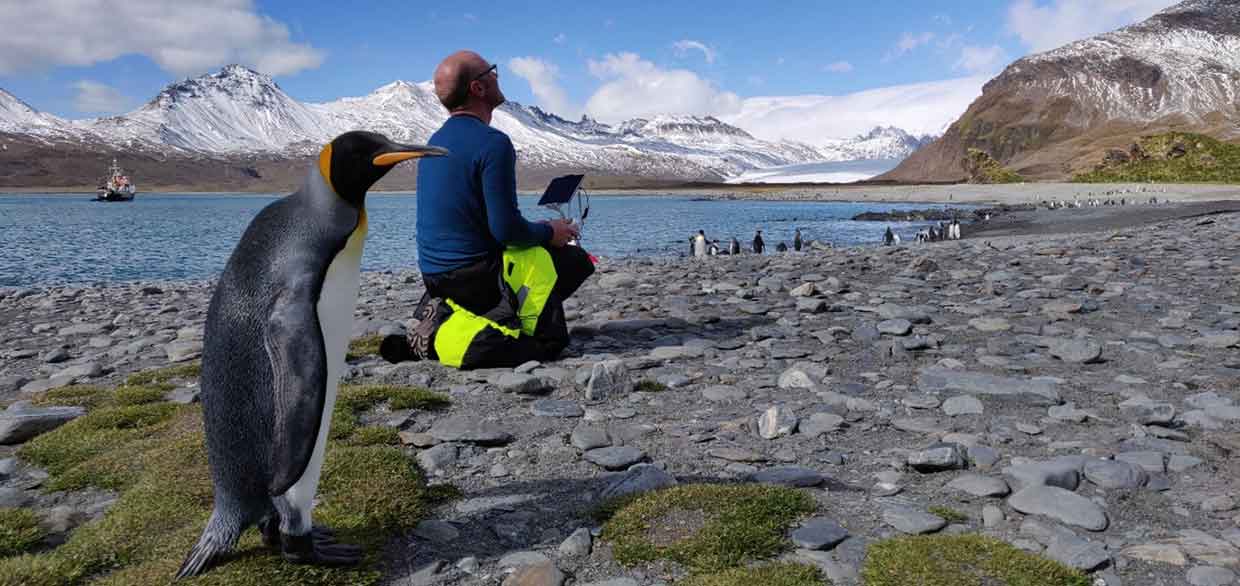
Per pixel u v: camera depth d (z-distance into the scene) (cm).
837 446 513
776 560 355
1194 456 472
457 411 600
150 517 395
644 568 357
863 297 1126
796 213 9494
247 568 339
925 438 525
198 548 333
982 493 424
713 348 809
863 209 10462
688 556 360
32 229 6181
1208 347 762
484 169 672
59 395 658
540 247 732
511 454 505
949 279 1318
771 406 593
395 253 3603
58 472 488
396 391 620
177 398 641
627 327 921
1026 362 724
